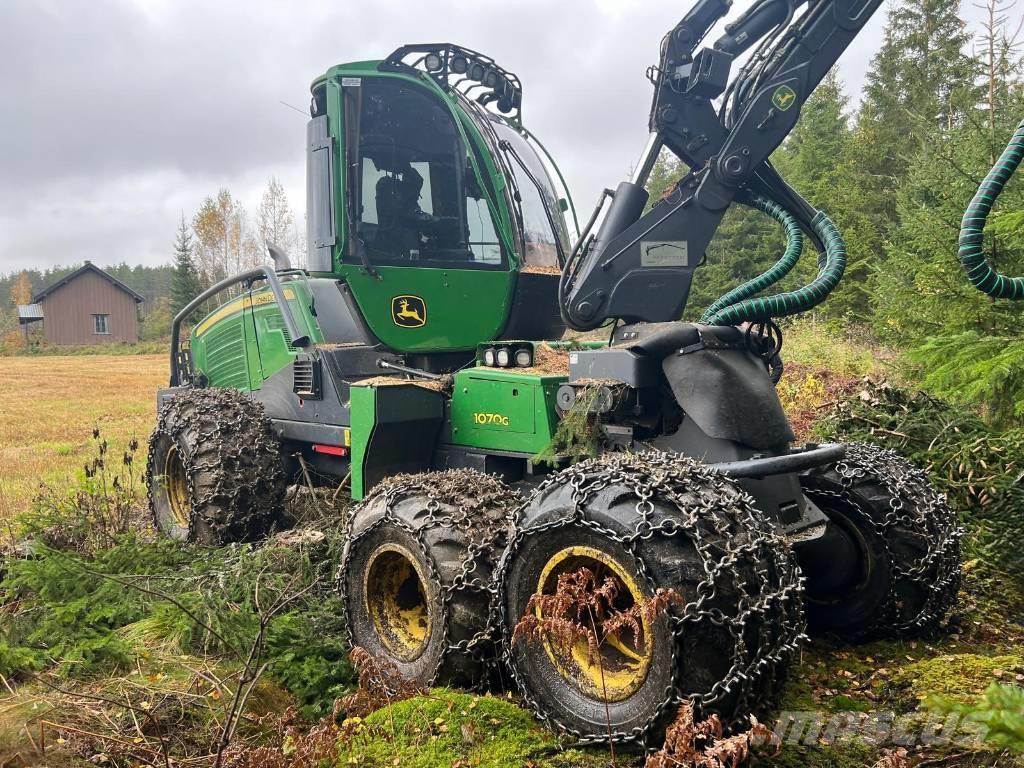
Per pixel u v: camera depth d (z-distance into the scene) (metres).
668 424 3.75
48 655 3.51
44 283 111.62
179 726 3.09
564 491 3.00
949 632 3.96
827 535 3.88
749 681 2.59
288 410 5.73
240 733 3.08
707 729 2.46
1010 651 3.75
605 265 4.04
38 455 10.52
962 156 6.80
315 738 2.79
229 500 5.34
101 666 3.48
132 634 3.80
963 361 4.84
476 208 5.02
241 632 3.67
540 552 3.00
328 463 5.72
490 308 5.04
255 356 6.14
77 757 2.81
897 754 2.51
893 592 3.78
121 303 55.06
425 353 5.15
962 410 5.93
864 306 14.87
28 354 46.06
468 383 4.49
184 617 3.83
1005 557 4.77
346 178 4.98
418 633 3.59
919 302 7.01
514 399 4.23
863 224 15.63
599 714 2.79
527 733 2.93
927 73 19.66
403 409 4.46
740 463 3.25
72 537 5.55
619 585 2.85
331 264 5.01
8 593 4.29
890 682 3.41
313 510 5.80
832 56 3.94
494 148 5.07
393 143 5.04
